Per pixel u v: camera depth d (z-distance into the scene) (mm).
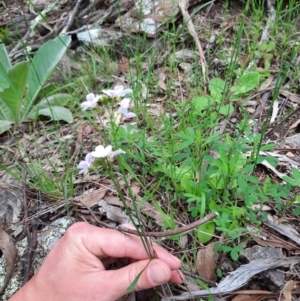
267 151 416
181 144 356
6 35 707
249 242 338
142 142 390
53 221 385
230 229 315
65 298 271
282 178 353
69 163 440
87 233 279
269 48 517
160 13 609
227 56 540
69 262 275
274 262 316
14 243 377
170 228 350
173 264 279
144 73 553
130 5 652
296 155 414
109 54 623
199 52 533
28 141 492
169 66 558
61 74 581
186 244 347
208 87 503
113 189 394
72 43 661
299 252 333
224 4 619
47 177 422
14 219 396
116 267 328
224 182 339
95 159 270
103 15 678
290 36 529
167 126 429
